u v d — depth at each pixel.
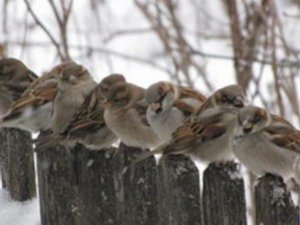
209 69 21.94
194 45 22.08
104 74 20.20
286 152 10.87
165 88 11.57
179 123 11.59
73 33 19.72
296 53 17.52
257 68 21.25
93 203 10.62
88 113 10.91
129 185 10.26
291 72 16.77
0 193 11.70
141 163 10.19
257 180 10.07
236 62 17.59
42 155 10.77
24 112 12.06
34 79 13.98
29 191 11.55
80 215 10.70
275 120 11.02
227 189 9.59
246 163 10.96
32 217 11.25
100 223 10.61
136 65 22.34
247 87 17.41
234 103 10.94
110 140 11.11
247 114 10.80
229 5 18.06
